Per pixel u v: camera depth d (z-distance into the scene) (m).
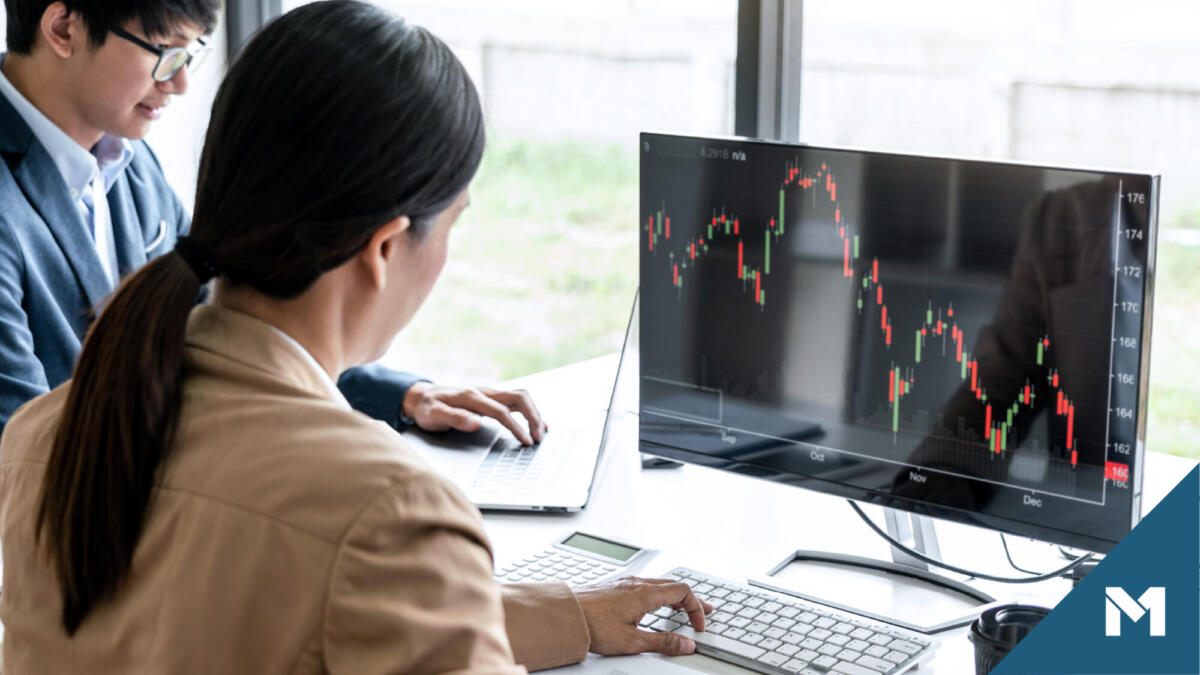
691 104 8.44
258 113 0.71
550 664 1.08
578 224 8.70
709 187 1.37
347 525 0.65
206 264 0.72
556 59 8.64
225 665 0.65
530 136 8.74
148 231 1.83
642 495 1.51
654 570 1.30
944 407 1.24
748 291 1.36
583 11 8.58
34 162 1.59
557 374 1.97
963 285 1.21
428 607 0.65
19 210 1.56
